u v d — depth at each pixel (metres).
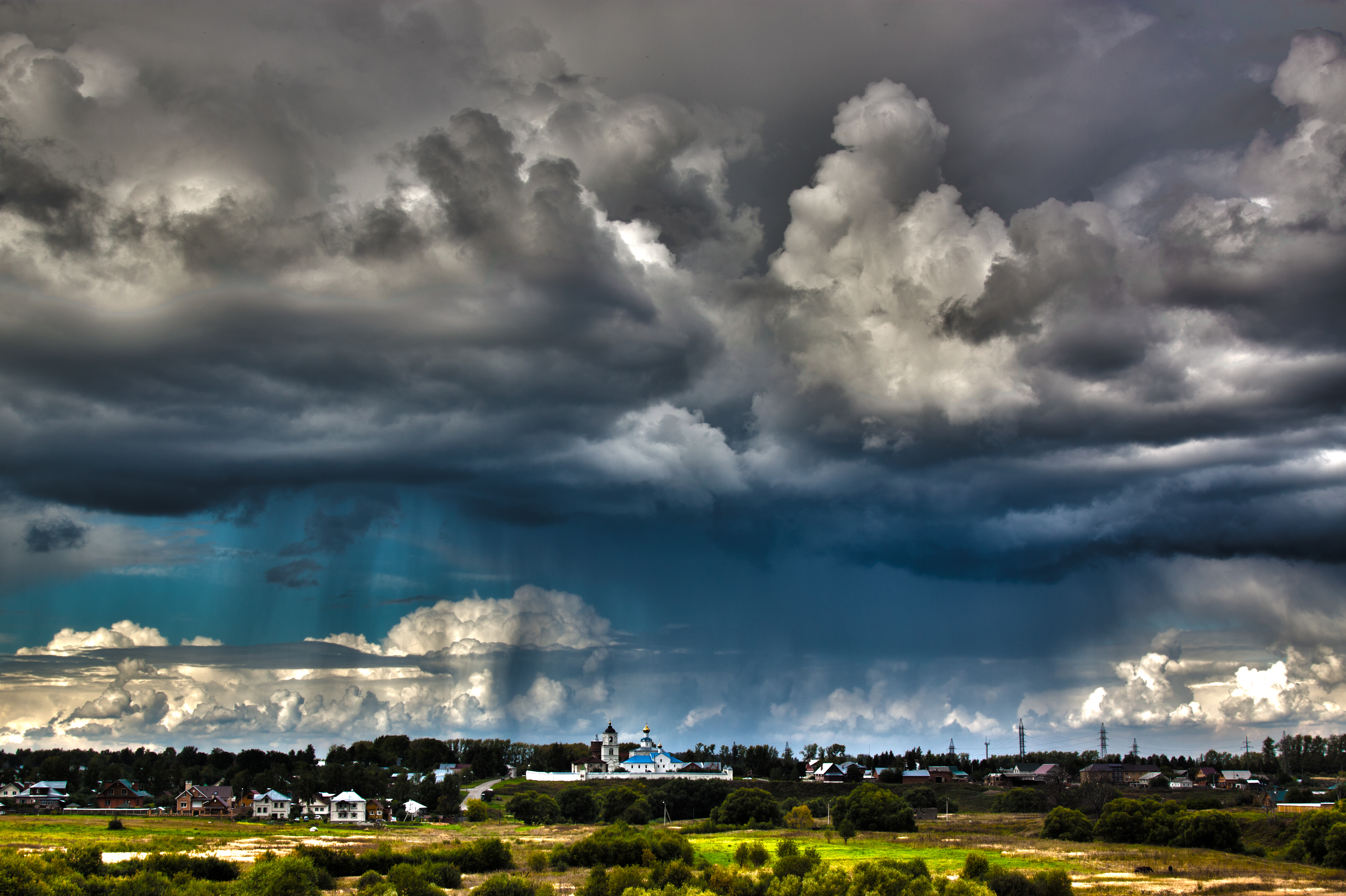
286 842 192.12
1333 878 150.25
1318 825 175.38
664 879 127.69
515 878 130.88
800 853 164.25
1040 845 196.50
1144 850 186.12
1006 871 131.88
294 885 124.62
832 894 118.69
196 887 119.94
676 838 167.62
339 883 137.62
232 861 150.38
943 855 176.25
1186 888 136.25
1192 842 192.50
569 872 153.00
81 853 128.88
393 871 128.00
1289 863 172.75
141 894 116.12
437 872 140.00
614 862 159.88
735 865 146.00
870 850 184.75
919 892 115.44
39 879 109.69
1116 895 129.75
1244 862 169.62
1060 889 128.38
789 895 120.38
